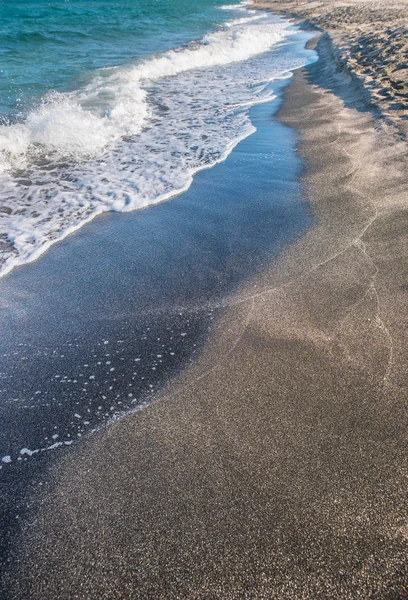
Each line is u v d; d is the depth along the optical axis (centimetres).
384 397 235
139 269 370
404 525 178
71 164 588
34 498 199
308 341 278
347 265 348
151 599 162
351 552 171
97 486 202
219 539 178
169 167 567
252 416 231
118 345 290
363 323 287
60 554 177
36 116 704
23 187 522
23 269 375
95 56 1312
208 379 257
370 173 499
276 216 438
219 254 383
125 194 500
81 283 355
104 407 245
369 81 816
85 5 3191
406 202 426
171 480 202
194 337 293
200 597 161
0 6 3009
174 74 1198
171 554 174
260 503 190
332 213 429
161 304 327
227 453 213
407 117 617
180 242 405
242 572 167
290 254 373
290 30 2139
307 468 203
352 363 258
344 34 1484
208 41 1599
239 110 820
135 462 212
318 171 528
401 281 321
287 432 221
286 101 862
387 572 165
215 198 485
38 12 2516
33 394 255
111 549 177
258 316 305
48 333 303
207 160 586
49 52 1355
